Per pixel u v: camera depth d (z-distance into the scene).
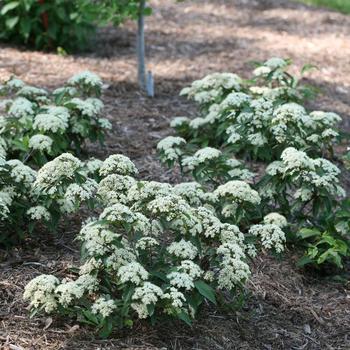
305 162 4.66
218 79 6.24
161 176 6.12
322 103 8.32
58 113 5.64
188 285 3.71
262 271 4.96
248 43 10.55
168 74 8.85
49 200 4.50
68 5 9.04
